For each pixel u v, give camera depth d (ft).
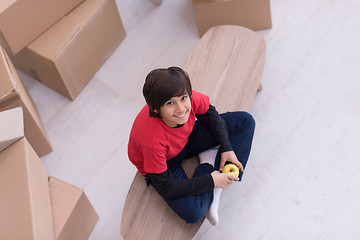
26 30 7.62
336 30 8.55
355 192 7.07
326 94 7.95
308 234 6.91
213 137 6.34
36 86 8.73
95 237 7.32
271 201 7.21
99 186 7.72
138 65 8.79
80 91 8.59
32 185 5.81
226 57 7.25
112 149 8.00
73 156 8.02
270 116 7.90
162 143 5.46
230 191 7.36
